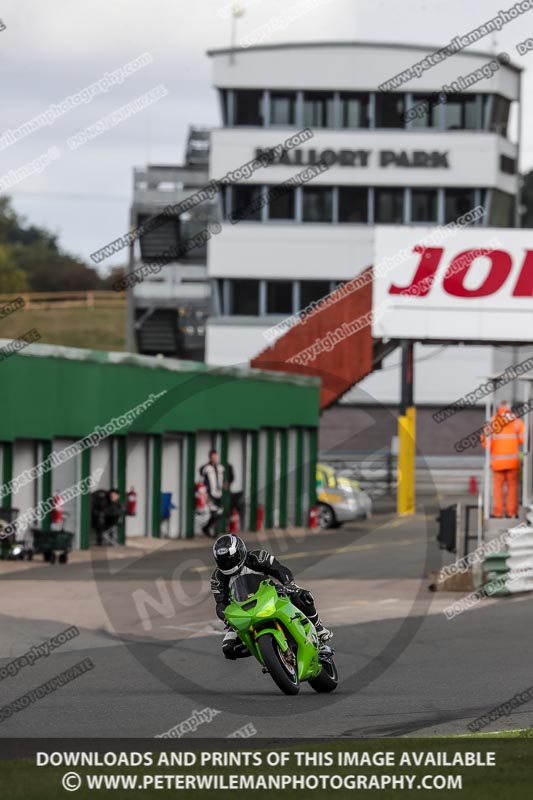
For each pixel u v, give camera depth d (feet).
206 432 306.14
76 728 102.42
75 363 268.62
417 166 592.19
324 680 119.85
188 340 625.00
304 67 590.55
